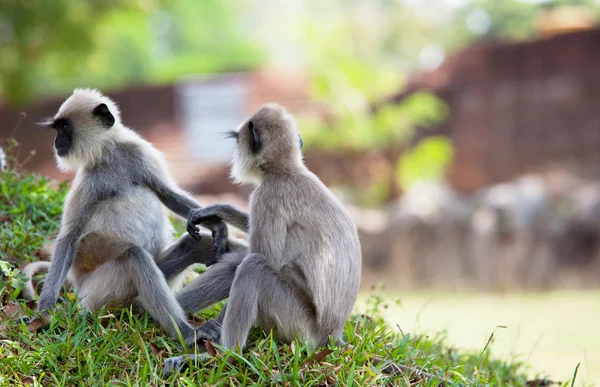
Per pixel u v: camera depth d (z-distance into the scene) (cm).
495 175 3158
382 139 2961
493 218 2355
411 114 2998
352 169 2981
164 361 554
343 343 593
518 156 3138
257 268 563
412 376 584
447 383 588
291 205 583
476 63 3198
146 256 600
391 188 2939
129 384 521
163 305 587
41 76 3475
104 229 637
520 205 2361
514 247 2331
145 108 3591
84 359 559
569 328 1681
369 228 2448
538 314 1866
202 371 541
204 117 3559
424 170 2864
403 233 2402
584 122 3072
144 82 3750
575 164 3062
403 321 1712
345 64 3080
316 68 3133
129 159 664
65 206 654
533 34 3347
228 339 551
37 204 821
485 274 2317
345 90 3045
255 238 579
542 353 1452
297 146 622
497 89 3177
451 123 3206
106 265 611
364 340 601
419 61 4362
